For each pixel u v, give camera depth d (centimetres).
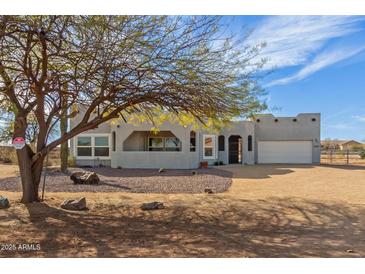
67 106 1110
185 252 605
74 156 2825
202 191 1441
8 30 794
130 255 588
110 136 2778
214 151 2870
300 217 913
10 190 1469
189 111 1035
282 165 3006
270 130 3322
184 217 915
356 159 4181
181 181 1772
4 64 959
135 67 868
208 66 913
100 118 1080
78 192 1390
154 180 1814
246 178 1942
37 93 970
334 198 1220
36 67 986
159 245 653
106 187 1542
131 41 803
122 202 1126
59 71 959
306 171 2394
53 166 2791
